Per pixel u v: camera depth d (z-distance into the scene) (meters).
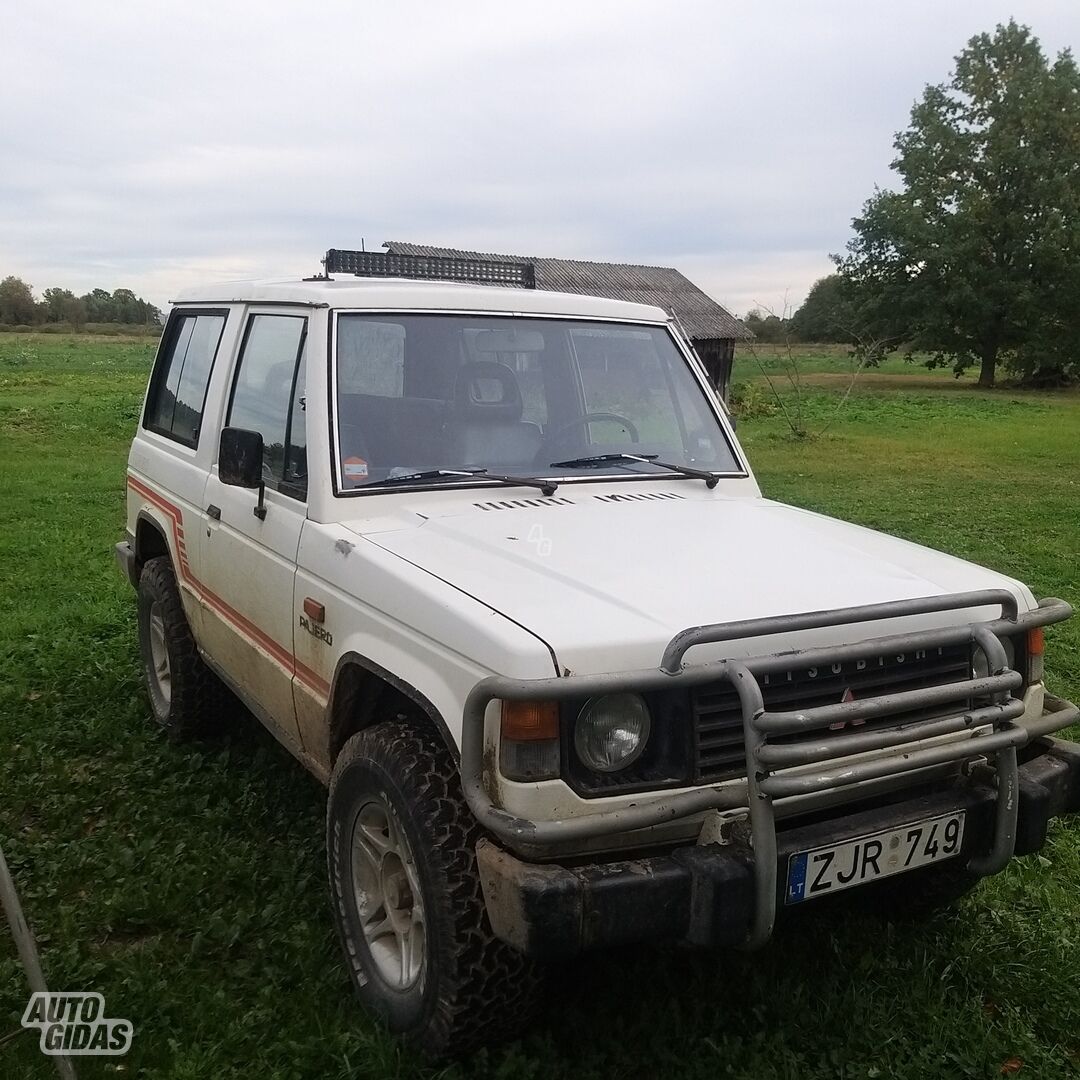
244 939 3.34
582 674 2.33
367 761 2.82
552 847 2.34
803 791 2.35
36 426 21.19
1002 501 13.47
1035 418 29.45
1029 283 44.69
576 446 3.87
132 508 5.36
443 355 3.69
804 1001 3.01
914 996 3.04
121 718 5.18
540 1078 2.69
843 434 24.12
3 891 2.67
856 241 49.66
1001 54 47.22
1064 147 45.75
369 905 3.00
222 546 4.03
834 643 2.62
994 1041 2.86
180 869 3.72
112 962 3.16
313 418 3.39
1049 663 6.14
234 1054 2.81
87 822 4.15
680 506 3.56
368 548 3.01
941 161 47.47
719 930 2.36
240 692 4.09
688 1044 2.85
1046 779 2.86
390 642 2.79
